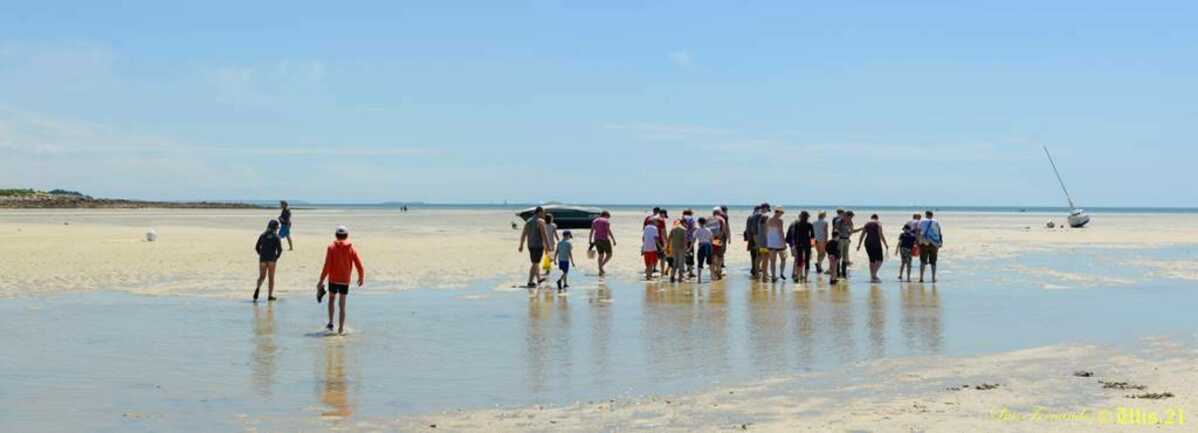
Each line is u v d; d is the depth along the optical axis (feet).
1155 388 34.71
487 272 86.17
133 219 257.55
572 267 93.30
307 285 72.90
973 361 41.27
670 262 80.33
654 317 56.18
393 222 250.78
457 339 47.52
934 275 80.18
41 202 507.71
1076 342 46.60
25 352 42.98
